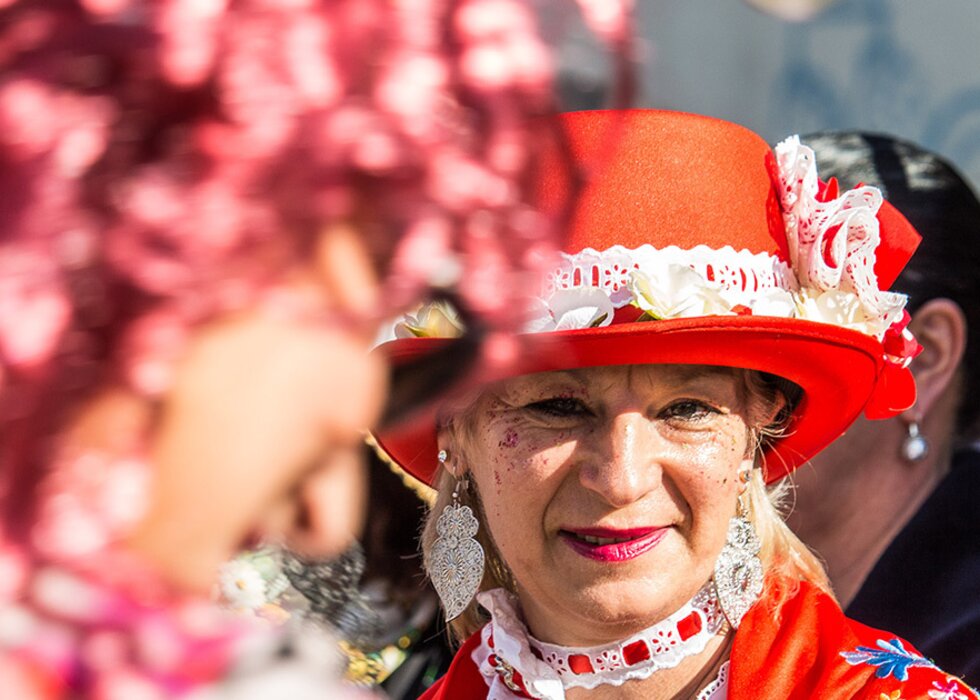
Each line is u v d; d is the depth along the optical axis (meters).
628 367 2.18
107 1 0.82
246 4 0.83
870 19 4.12
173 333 0.81
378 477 3.03
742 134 2.40
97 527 0.82
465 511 2.49
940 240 3.84
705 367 2.21
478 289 0.89
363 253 0.86
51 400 0.81
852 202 2.43
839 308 2.37
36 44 0.82
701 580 2.25
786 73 3.96
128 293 0.81
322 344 0.85
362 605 2.88
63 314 0.80
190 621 0.87
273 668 0.88
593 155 1.01
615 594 2.20
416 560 3.04
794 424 2.54
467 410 2.30
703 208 2.26
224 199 0.81
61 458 0.82
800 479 3.87
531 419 2.22
